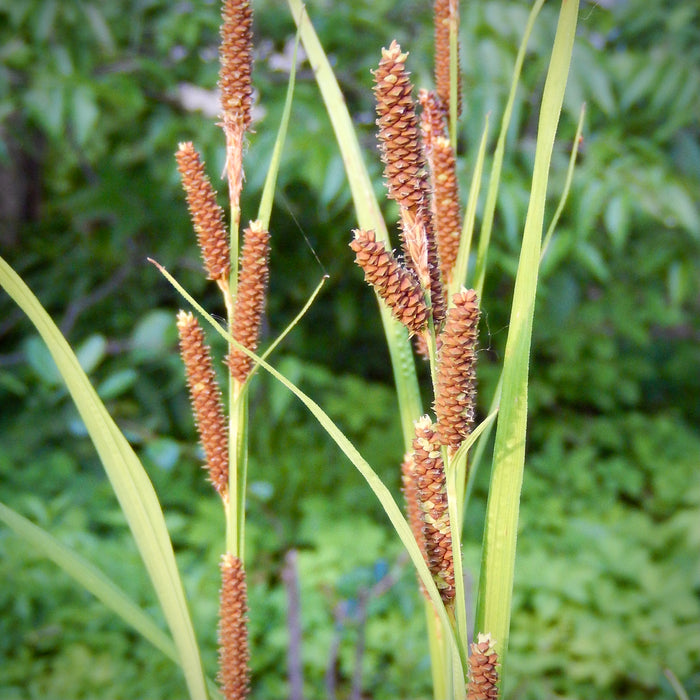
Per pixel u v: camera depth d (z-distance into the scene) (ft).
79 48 1.82
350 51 1.99
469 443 0.46
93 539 1.85
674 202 1.68
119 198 2.11
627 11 1.88
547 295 2.27
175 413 2.40
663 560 2.30
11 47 1.68
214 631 1.79
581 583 2.01
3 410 2.44
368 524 2.08
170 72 1.90
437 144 0.54
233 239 0.54
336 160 1.61
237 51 0.53
